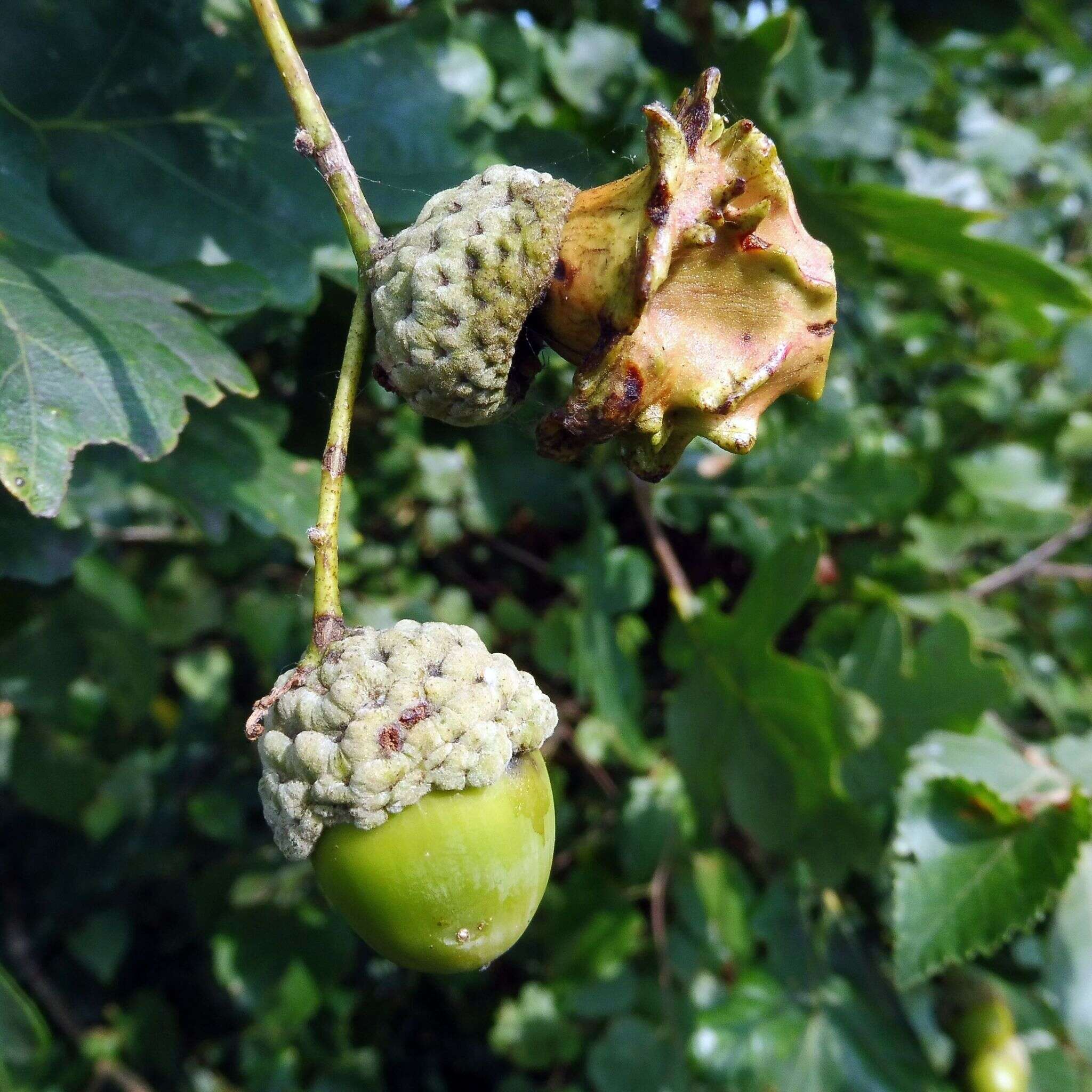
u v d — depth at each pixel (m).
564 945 0.17
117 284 0.10
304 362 0.14
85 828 0.22
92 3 0.11
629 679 0.16
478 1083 0.23
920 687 0.15
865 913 0.17
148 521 0.20
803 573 0.14
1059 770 0.15
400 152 0.12
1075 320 0.21
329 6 0.16
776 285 0.08
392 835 0.08
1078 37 0.23
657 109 0.07
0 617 0.16
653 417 0.08
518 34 0.16
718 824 0.17
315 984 0.18
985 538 0.19
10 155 0.11
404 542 0.19
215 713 0.21
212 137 0.12
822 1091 0.15
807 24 0.17
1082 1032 0.14
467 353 0.08
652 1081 0.16
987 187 0.23
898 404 0.21
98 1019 0.23
